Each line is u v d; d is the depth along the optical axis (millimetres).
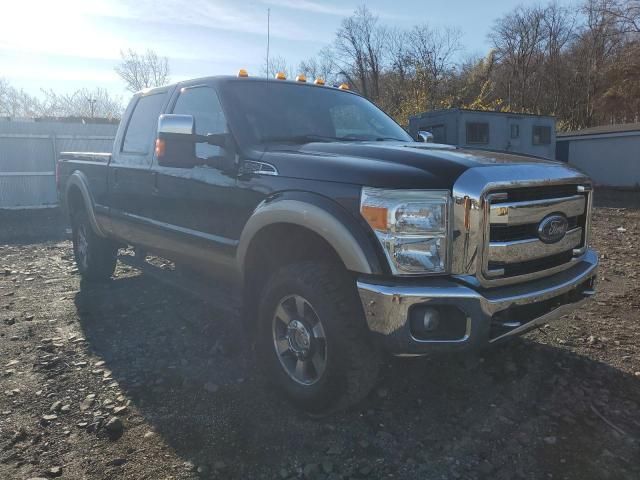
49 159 15469
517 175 2900
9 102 46094
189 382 3621
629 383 3586
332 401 3018
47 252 8812
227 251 3682
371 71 45844
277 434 3014
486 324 2736
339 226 2832
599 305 5293
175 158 3592
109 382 3666
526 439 2955
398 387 3521
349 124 4316
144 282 6254
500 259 2830
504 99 48344
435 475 2662
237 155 3625
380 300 2705
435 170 2830
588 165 25812
